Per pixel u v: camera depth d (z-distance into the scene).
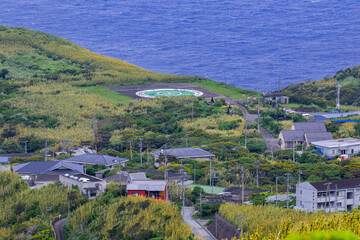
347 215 131.00
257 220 169.38
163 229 167.88
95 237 167.50
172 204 188.38
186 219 185.62
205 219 185.88
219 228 172.12
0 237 176.25
